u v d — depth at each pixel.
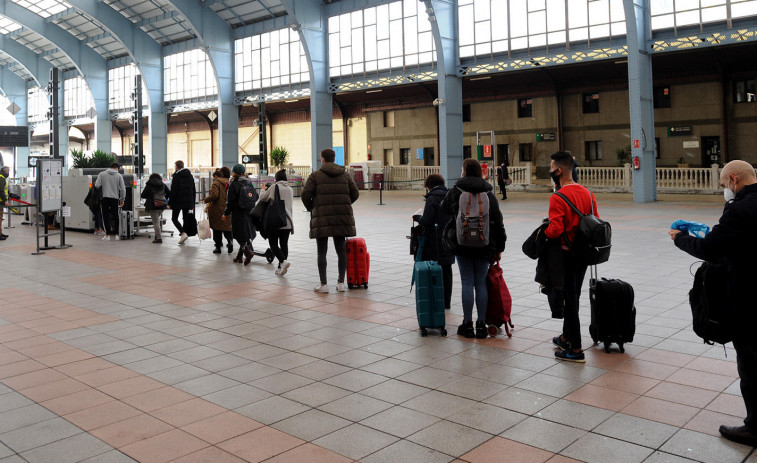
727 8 21.48
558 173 5.30
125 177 16.84
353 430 3.96
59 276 10.15
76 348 5.96
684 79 29.16
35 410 4.40
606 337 5.38
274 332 6.41
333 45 33.69
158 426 4.09
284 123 44.00
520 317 6.78
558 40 26.06
